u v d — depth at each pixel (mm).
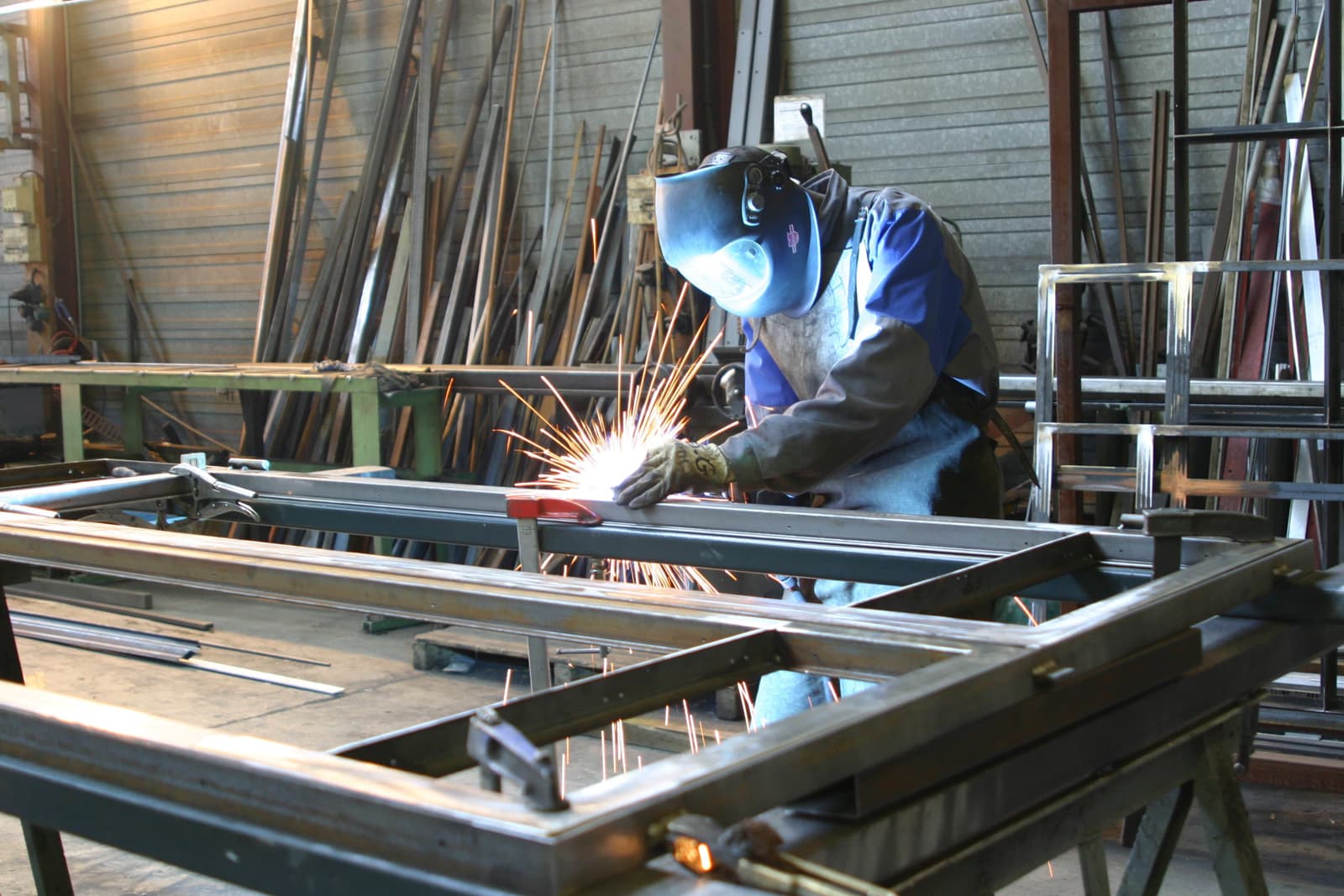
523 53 5910
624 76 5664
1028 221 4801
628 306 5238
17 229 7316
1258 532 1502
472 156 6082
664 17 5133
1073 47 3561
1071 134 3598
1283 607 1402
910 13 4930
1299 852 2678
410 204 6035
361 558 1493
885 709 875
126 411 5891
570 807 737
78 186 7520
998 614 2160
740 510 1814
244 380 4914
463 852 730
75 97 7441
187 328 7246
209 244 7070
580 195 5770
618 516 1914
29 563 1680
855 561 1707
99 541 1620
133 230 7367
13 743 980
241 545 1577
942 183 4949
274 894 819
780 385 2223
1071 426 3307
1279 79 4168
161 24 7023
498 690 4082
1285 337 4195
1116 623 1109
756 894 706
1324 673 3123
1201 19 4418
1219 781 1287
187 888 2672
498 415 5500
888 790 873
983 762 973
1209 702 1228
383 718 3787
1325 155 4074
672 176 1937
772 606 1228
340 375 4738
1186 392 3168
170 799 881
